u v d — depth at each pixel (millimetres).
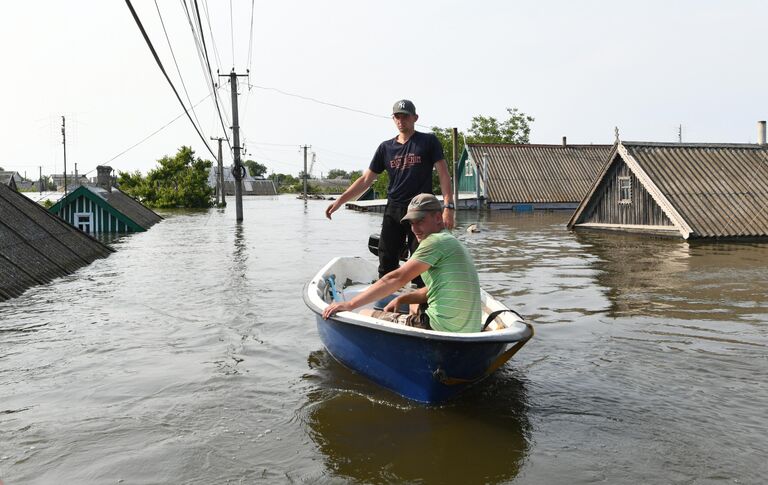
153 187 44219
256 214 33688
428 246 4129
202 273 10344
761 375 4590
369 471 3162
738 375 4594
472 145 37750
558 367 4840
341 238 17875
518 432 3625
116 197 24062
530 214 30375
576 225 19859
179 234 19516
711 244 14320
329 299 5824
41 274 9398
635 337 5730
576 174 37062
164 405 4102
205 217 30828
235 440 3543
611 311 6902
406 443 3488
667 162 17062
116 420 3854
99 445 3494
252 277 9852
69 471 3189
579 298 7703
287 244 15961
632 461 3246
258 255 13242
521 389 4348
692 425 3691
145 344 5660
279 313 6992
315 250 14359
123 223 20734
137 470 3195
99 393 4344
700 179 16594
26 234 10281
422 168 5680
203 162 45688
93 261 12016
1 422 3830
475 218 27094
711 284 8656
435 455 3334
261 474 3141
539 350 5324
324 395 4273
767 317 6504
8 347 5562
